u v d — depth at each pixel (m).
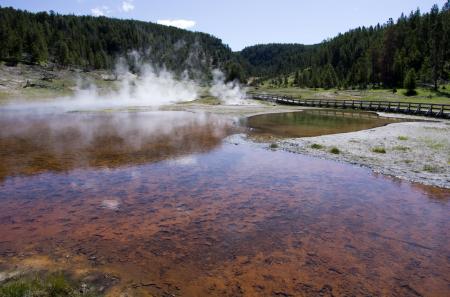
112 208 10.25
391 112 44.12
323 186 12.77
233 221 9.52
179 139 22.72
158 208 10.34
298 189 12.39
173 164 15.82
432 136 23.27
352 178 13.83
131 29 154.88
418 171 14.73
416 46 87.06
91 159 16.47
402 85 77.94
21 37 94.19
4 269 6.75
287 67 172.12
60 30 126.56
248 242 8.30
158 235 8.54
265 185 12.81
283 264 7.33
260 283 6.61
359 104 51.41
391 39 87.19
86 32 138.50
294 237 8.62
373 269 7.20
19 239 8.11
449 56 82.12
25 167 14.69
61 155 17.19
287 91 94.81
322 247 8.12
